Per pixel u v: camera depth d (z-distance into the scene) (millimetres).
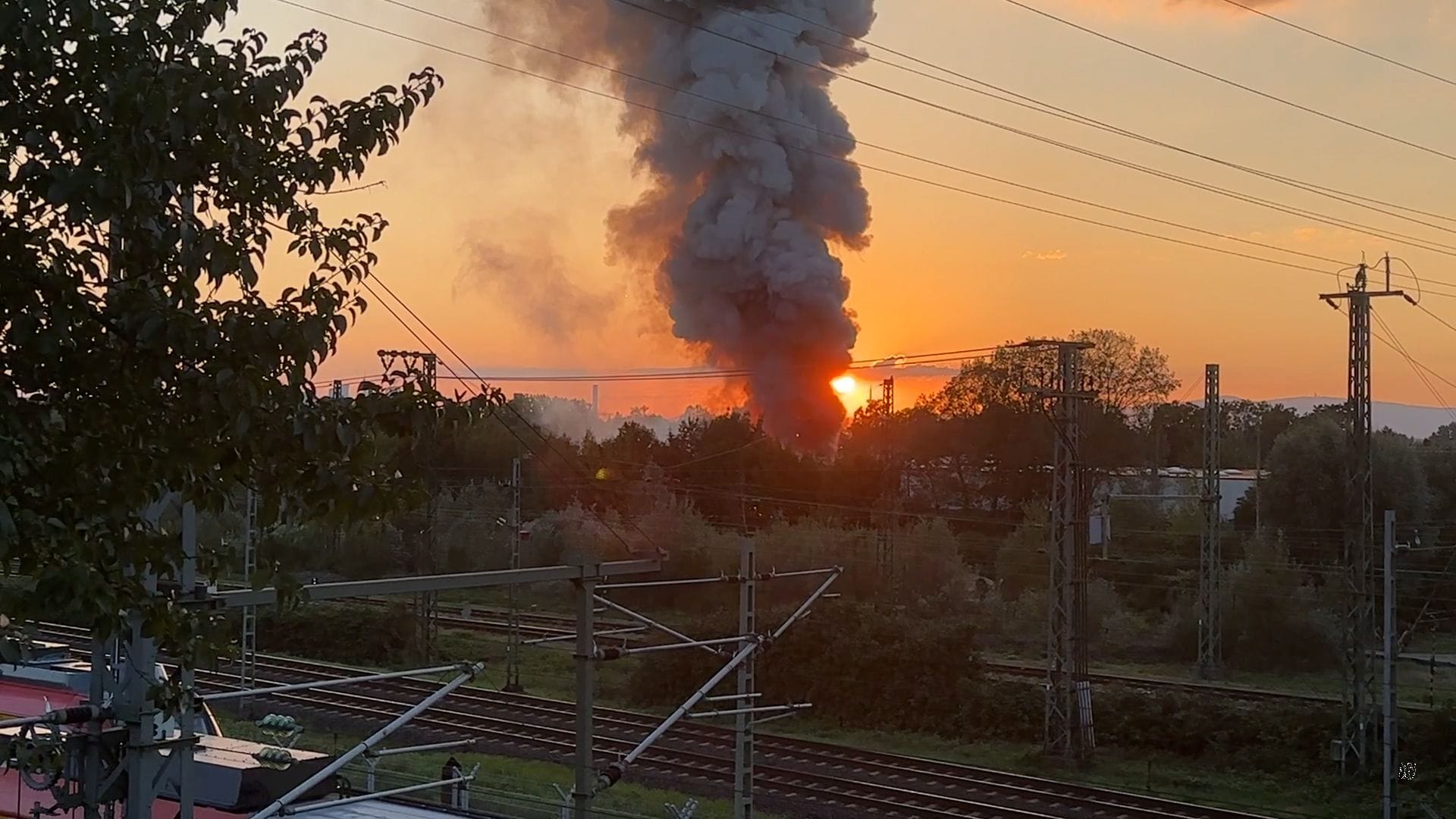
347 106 7441
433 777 24734
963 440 70375
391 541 49906
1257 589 42875
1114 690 32188
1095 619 45812
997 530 64375
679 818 21016
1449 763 28141
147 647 9359
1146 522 59125
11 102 6312
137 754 9414
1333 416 60094
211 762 14086
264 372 6750
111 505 6664
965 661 33844
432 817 14328
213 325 6562
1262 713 30266
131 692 9453
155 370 6539
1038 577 49688
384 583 11539
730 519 58625
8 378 6422
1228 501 65438
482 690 35438
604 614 48000
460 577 12531
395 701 34062
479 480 59312
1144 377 69688
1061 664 30875
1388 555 26828
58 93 6387
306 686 11664
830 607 36000
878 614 35531
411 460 8086
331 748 28203
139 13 6609
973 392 70812
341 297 7133
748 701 18625
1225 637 42969
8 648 6426
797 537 48344
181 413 6770
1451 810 26297
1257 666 42250
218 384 6492
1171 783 28172
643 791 25344
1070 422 30703
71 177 6184
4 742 9344
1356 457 30594
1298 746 29391
